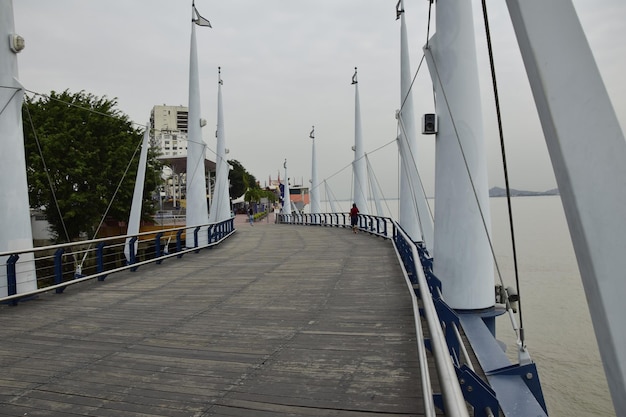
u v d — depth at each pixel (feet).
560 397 40.86
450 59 22.07
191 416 11.94
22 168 29.53
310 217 135.74
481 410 11.57
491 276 22.31
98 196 78.28
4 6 28.50
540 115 6.56
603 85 6.19
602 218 5.98
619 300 5.82
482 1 10.81
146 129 43.93
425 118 22.95
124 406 12.66
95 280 34.60
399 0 51.65
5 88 28.58
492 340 18.93
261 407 12.32
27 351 17.84
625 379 5.71
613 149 6.04
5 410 12.59
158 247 44.88
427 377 8.91
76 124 78.59
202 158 65.31
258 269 38.88
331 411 11.95
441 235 22.77
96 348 18.04
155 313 23.85
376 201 73.10
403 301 24.34
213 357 16.51
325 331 19.35
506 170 11.86
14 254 26.30
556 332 50.21
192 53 65.26
